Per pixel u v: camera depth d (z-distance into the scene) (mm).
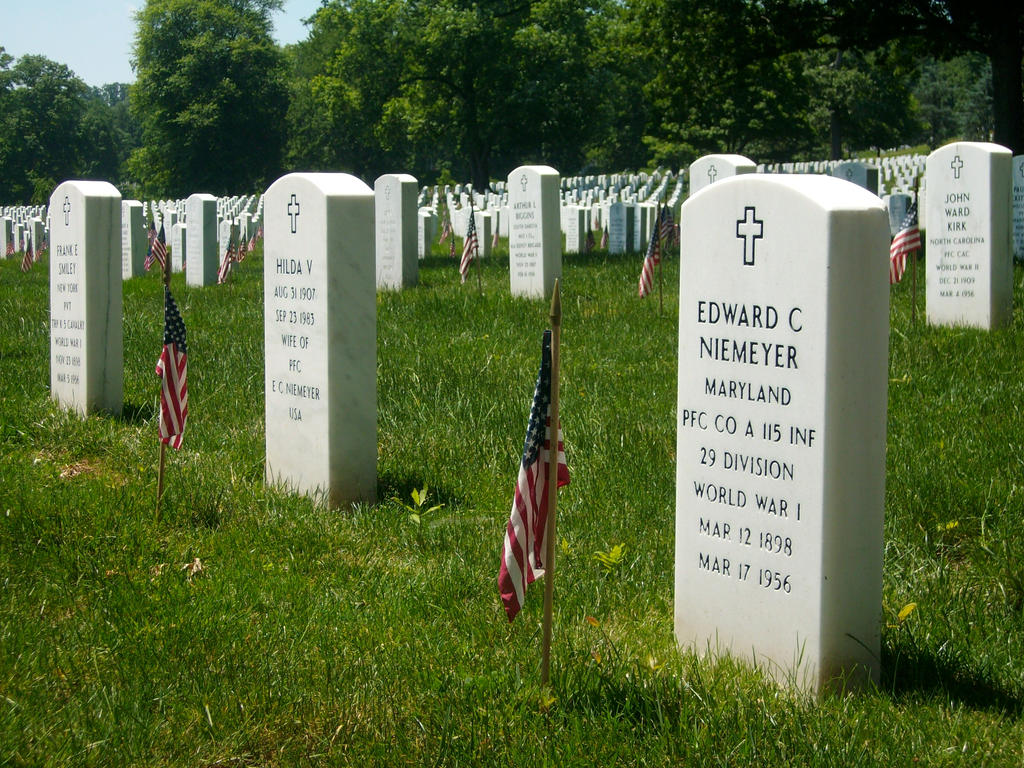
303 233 7027
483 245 26062
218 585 5605
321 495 7059
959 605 5234
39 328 13844
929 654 4762
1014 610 5234
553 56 63344
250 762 4062
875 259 4281
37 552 5996
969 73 115250
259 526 6547
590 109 65188
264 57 83000
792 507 4434
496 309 14156
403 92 67000
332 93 67562
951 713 4250
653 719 4215
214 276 20641
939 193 12258
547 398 4383
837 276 4215
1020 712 4301
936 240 12320
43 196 88562
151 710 4340
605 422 8477
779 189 4363
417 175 96938
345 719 4250
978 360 10031
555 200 16125
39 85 108375
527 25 65062
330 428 6961
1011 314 12172
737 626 4703
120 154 136625
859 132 80188
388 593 5578
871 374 4320
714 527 4762
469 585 5656
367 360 7059
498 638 5055
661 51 35281
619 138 91562
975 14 28219
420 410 9070
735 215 4535
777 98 66188
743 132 68688
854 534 4359
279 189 7184
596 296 15430
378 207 18016
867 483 4367
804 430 4359
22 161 107375
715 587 4785
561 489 7094
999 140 28594
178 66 82812
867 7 28859
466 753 3955
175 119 81500
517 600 4379
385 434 8461
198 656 4785
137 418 9312
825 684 4379
